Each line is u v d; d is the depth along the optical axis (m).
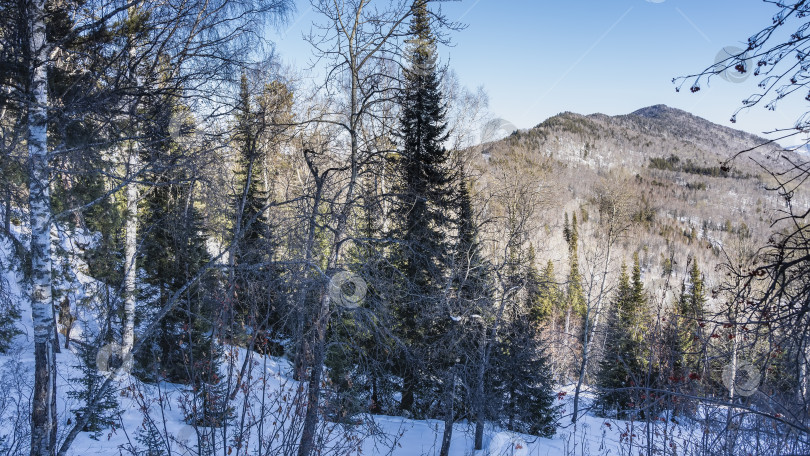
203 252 12.22
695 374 5.47
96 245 11.80
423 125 12.97
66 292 12.67
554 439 12.80
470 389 11.30
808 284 2.53
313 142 9.38
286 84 8.60
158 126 7.14
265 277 6.66
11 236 7.89
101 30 6.44
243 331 7.23
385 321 7.91
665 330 6.43
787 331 2.69
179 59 7.02
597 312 21.33
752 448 4.95
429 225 12.73
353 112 8.56
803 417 2.79
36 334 5.66
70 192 10.28
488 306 11.05
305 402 6.39
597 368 22.91
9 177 7.19
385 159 8.45
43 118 5.75
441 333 11.58
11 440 7.16
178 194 8.79
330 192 8.09
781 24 2.53
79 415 8.48
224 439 5.59
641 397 6.41
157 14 6.96
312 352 7.04
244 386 5.93
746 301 2.90
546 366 14.17
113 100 6.42
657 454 6.72
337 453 7.05
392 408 12.60
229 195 7.96
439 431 13.80
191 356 5.90
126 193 10.95
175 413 9.92
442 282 10.76
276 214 8.08
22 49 5.82
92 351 8.53
